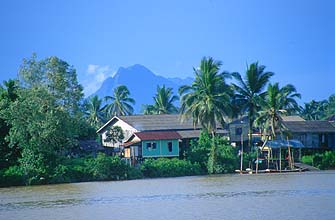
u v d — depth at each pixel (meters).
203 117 80.81
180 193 48.72
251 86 85.19
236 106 85.38
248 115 86.62
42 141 68.88
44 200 47.34
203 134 83.00
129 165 72.31
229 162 78.94
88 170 70.75
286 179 61.72
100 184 63.59
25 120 68.44
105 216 35.19
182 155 83.38
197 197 44.75
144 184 60.91
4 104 70.50
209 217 32.72
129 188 55.88
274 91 79.88
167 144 82.31
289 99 86.12
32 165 68.06
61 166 69.62
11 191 58.84
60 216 36.12
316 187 49.88
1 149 70.88
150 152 81.44
